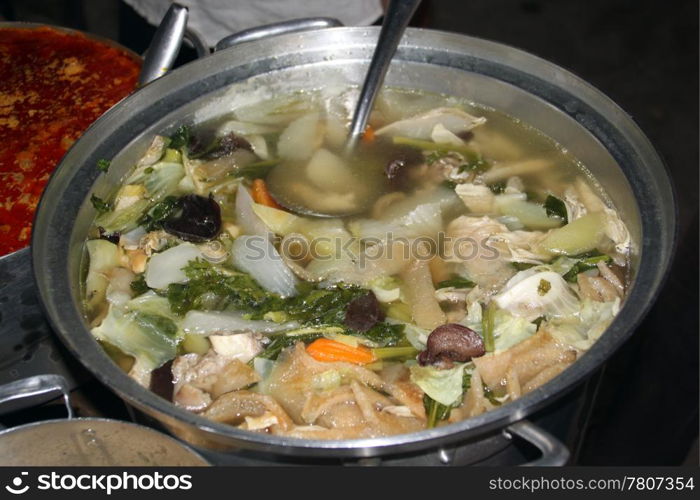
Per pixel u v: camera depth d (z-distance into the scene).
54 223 0.76
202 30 1.12
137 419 0.73
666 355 1.09
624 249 0.78
